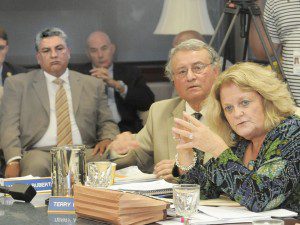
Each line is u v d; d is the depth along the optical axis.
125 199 2.51
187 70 3.89
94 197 2.61
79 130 5.64
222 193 3.10
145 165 4.19
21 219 2.75
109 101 6.48
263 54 5.11
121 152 3.91
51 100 5.61
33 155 5.28
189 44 3.93
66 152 3.12
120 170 3.68
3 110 5.57
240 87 2.84
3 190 3.17
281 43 5.00
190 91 3.90
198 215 2.61
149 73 7.28
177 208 2.49
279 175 2.70
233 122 2.88
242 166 2.75
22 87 5.60
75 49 7.23
